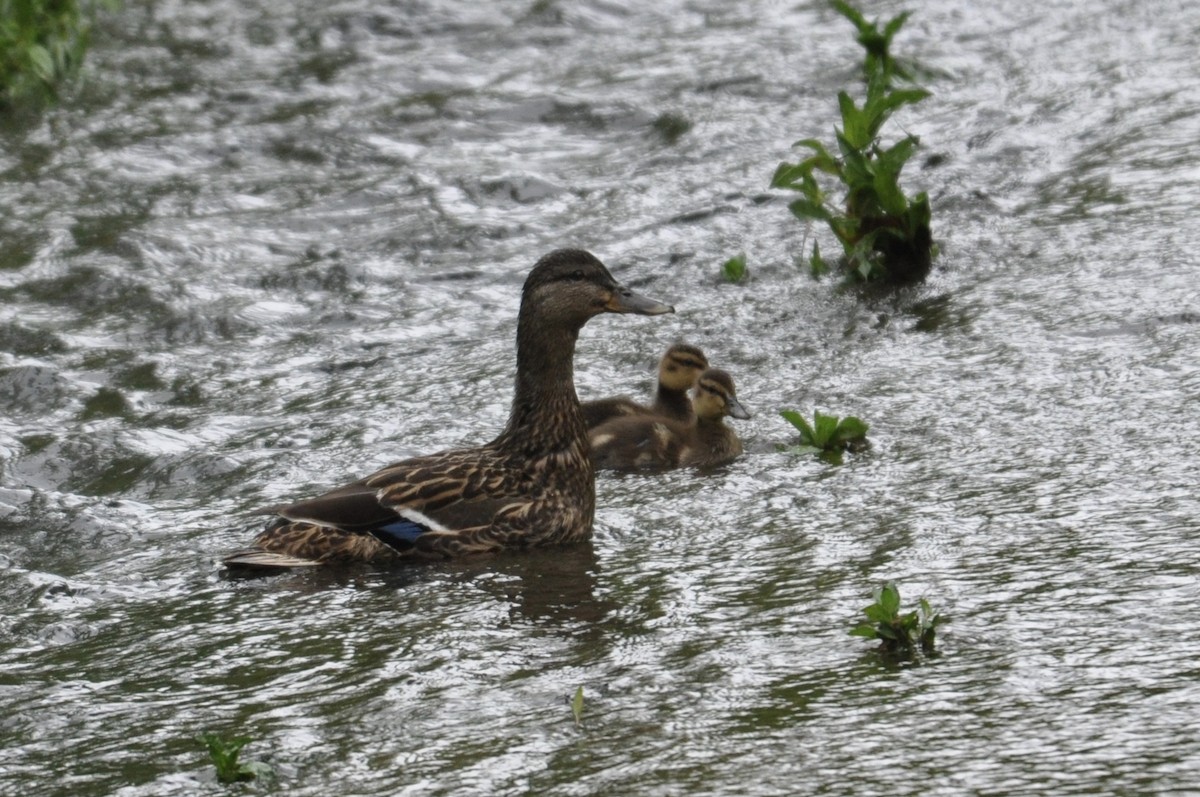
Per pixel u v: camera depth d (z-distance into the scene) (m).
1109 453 11.32
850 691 8.04
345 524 10.63
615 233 17.70
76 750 8.09
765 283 16.14
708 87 22.28
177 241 17.83
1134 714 7.51
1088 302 14.47
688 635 8.99
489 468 10.98
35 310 16.38
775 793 7.04
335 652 9.16
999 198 17.70
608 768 7.41
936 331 14.41
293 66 24.31
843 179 15.95
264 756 7.83
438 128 21.50
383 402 13.83
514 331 15.45
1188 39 22.78
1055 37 23.56
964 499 10.77
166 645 9.43
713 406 12.34
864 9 25.80
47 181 19.88
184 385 14.48
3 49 22.39
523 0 27.20
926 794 6.94
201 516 11.65
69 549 11.18
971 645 8.48
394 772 7.54
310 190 19.52
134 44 25.62
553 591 9.95
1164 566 9.28
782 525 10.75
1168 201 16.83
